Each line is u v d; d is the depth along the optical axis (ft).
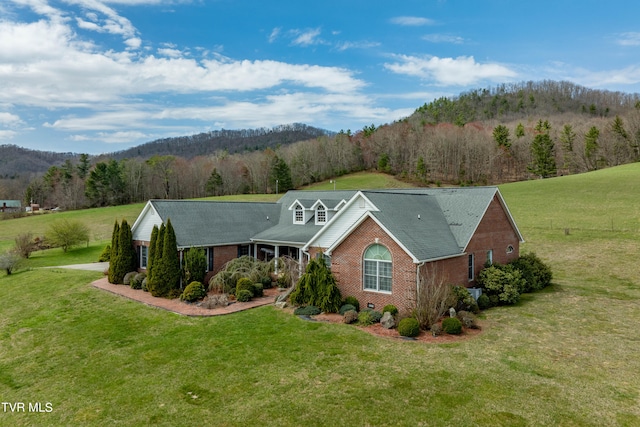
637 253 111.34
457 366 44.70
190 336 57.06
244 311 68.74
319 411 36.01
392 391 39.17
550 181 229.45
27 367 51.24
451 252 70.49
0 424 37.55
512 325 60.39
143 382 43.75
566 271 104.99
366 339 53.88
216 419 35.50
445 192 93.86
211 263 90.53
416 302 61.36
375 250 67.77
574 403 36.55
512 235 93.61
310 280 68.95
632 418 34.04
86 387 43.78
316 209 98.99
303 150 357.41
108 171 299.99
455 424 33.53
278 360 47.57
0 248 167.43
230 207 105.19
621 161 286.87
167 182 322.96
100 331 61.93
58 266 126.11
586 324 60.90
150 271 81.25
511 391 38.86
